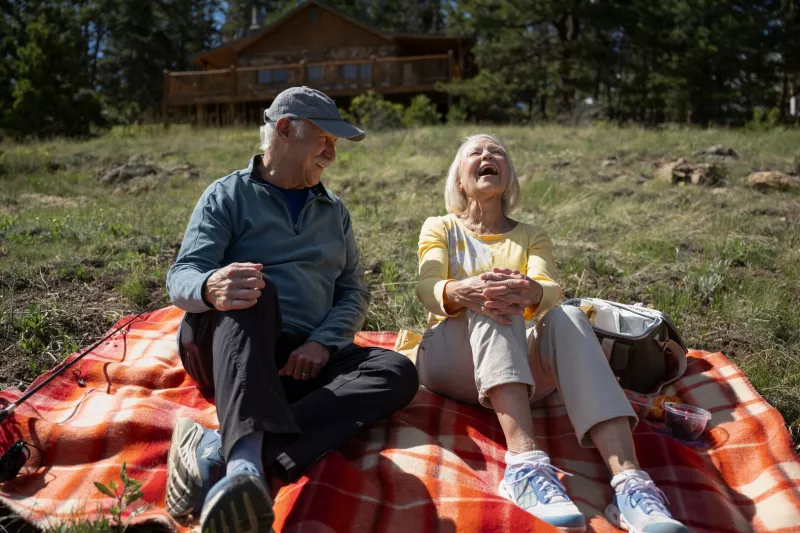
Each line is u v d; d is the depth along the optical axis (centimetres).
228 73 2350
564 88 2534
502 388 250
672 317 425
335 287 310
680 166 870
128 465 245
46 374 304
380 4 4819
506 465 258
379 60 2358
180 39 4706
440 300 281
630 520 221
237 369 223
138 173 992
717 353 354
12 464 234
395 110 1819
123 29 4250
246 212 283
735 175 877
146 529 216
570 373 248
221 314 239
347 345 285
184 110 2494
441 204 733
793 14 2405
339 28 2586
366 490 229
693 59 2458
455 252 310
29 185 908
